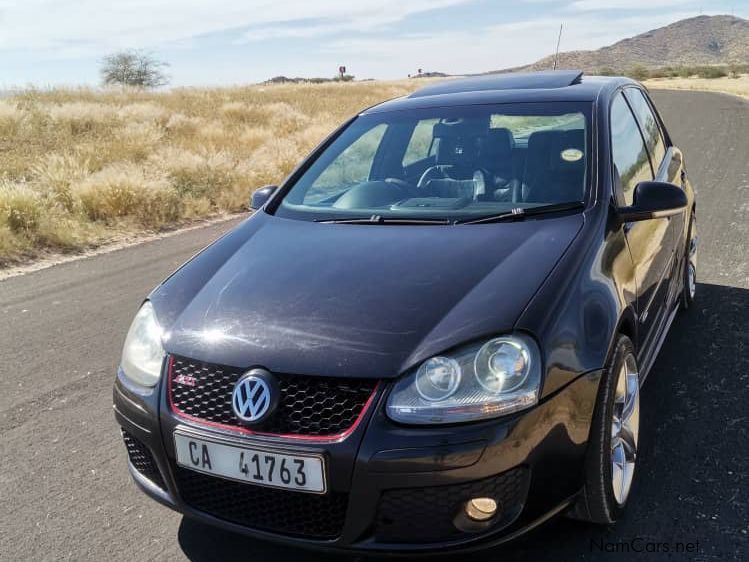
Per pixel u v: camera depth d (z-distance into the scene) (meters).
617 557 2.55
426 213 3.26
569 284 2.53
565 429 2.31
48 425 3.88
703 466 3.07
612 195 3.16
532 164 3.40
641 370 3.15
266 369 2.33
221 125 18.92
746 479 2.96
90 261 7.59
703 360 4.14
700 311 4.92
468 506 2.21
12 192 8.91
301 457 2.23
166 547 2.78
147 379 2.58
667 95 30.75
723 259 6.14
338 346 2.33
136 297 6.16
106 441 3.68
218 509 2.48
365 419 2.21
